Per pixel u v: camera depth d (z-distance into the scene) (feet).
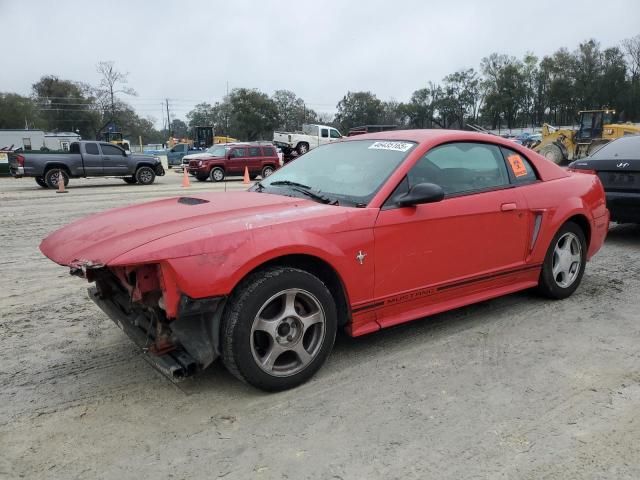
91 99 291.79
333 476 7.84
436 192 11.14
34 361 11.99
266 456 8.34
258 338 10.11
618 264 20.16
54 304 16.17
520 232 13.92
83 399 10.22
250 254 9.55
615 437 8.77
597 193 16.30
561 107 298.76
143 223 10.43
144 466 8.12
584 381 10.74
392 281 11.53
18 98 276.62
